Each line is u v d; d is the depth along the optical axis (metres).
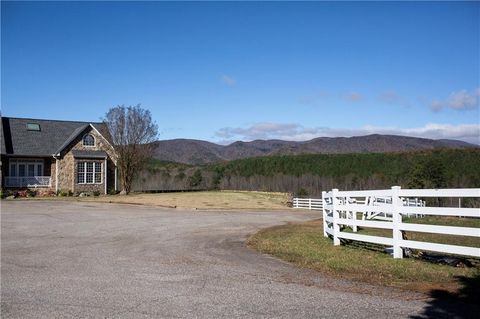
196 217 25.27
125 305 6.81
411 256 10.62
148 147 48.41
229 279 8.64
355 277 8.62
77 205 32.03
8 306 6.83
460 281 7.91
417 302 6.73
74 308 6.68
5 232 17.44
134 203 34.59
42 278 8.91
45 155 41.53
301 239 14.66
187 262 10.72
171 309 6.57
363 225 11.67
